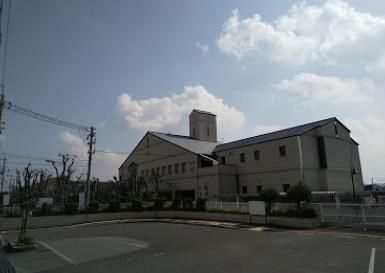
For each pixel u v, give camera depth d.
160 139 46.47
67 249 13.90
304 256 9.84
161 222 27.50
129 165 55.25
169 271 8.73
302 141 29.69
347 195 25.05
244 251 11.30
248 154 34.81
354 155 34.25
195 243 13.98
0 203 35.38
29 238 14.73
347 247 11.16
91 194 38.59
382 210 15.50
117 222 28.78
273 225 20.19
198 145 44.47
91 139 30.48
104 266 9.96
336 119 33.00
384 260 8.81
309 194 19.67
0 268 6.85
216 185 34.69
